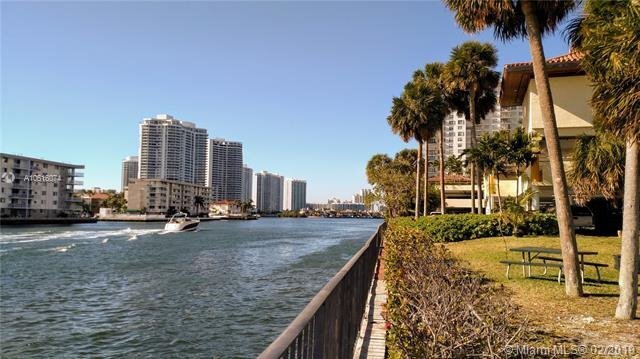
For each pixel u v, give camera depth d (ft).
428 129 136.87
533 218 82.89
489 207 153.17
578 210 110.83
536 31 35.24
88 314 61.72
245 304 66.03
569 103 87.51
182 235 258.37
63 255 141.18
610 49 23.71
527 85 99.25
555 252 40.19
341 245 182.19
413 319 14.85
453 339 13.51
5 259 129.80
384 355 19.27
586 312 27.68
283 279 90.12
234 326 53.93
